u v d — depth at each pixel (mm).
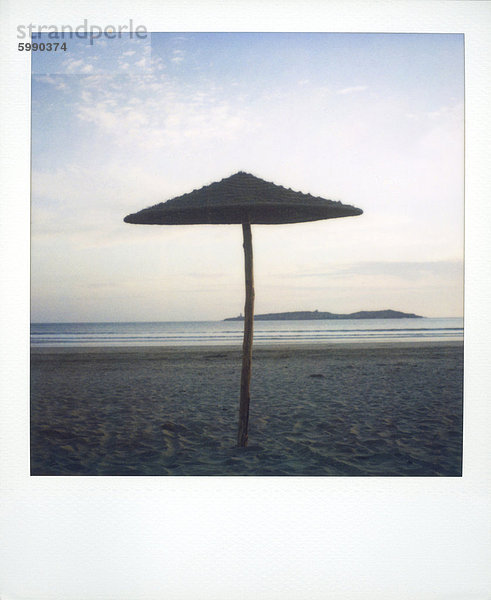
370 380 6719
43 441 4031
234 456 4148
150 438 4477
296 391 6387
